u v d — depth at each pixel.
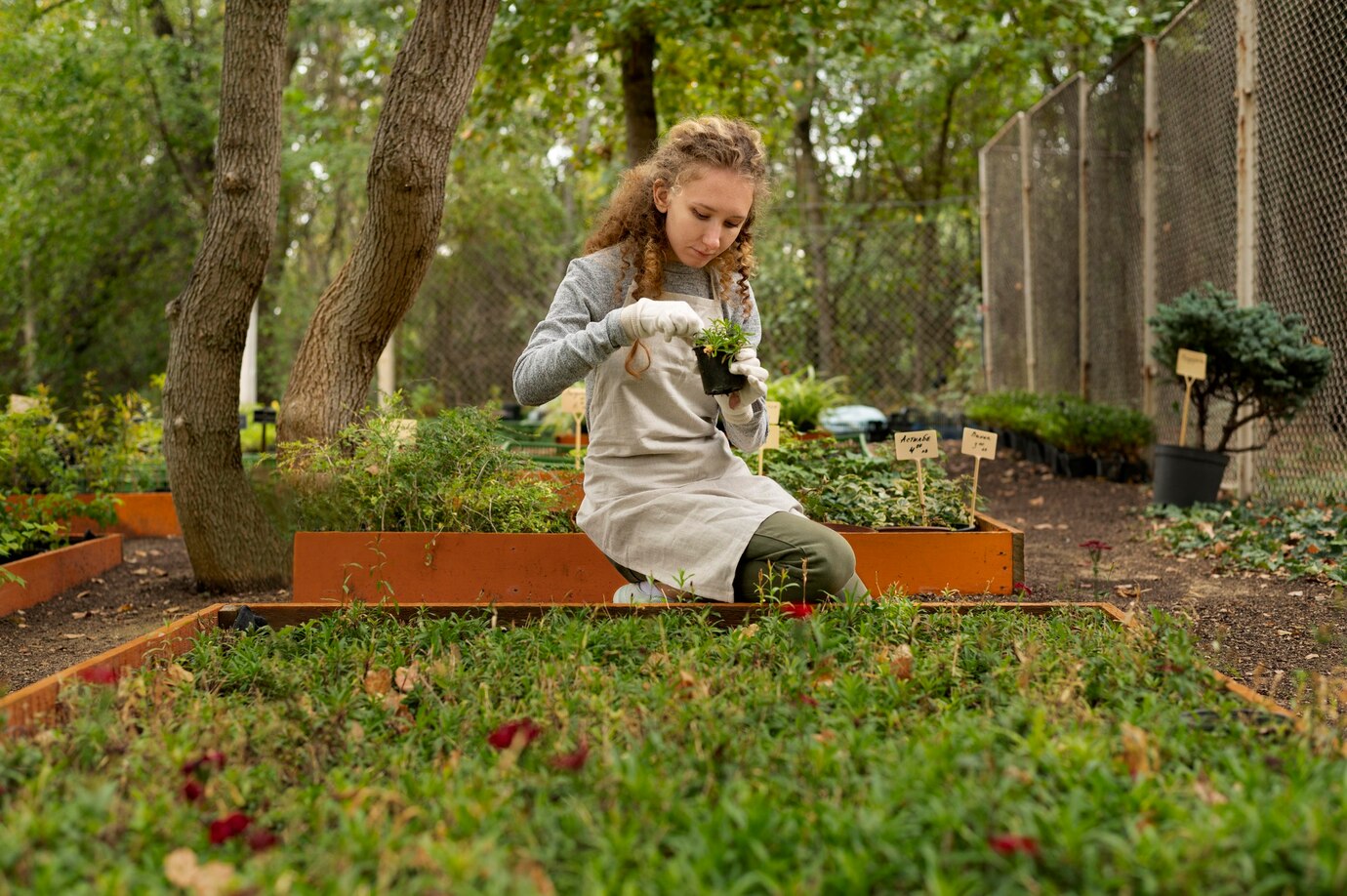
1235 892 1.38
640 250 3.10
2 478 5.59
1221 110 7.00
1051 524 6.88
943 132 16.42
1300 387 6.05
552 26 8.40
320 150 13.20
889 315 12.88
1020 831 1.50
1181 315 6.35
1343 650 3.65
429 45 4.46
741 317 3.29
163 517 6.87
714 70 9.91
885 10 9.17
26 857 1.49
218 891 1.41
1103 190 9.05
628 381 3.11
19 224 12.30
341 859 1.48
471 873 1.40
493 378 12.45
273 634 3.02
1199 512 6.29
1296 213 6.21
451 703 2.40
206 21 13.95
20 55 11.74
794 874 1.45
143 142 13.13
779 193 15.32
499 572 4.08
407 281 4.71
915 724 2.11
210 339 4.75
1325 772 1.76
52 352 12.92
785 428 6.36
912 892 1.44
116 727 2.08
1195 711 2.19
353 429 4.39
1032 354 11.07
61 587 5.12
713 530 3.03
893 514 4.73
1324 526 5.52
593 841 1.53
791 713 2.19
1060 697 2.21
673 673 2.43
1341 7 5.53
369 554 4.07
